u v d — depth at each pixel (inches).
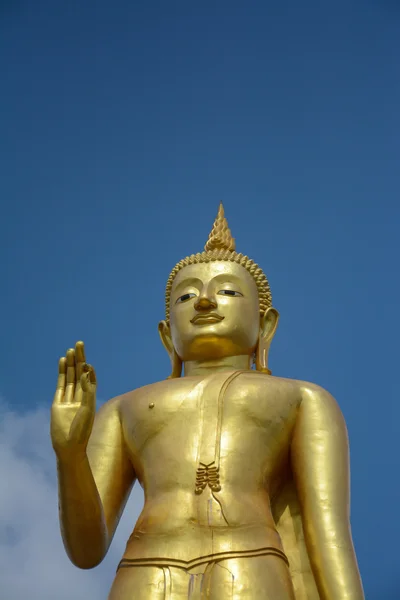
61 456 383.9
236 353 469.7
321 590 395.2
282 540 421.4
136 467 435.5
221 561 382.0
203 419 423.8
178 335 472.1
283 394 434.6
